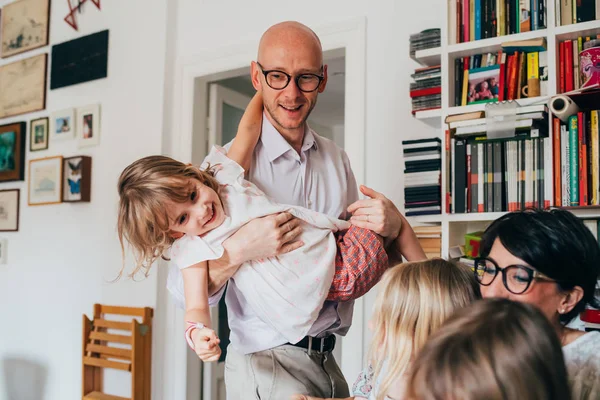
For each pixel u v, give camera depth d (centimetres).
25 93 383
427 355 68
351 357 253
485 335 67
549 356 66
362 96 258
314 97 153
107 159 340
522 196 194
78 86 360
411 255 155
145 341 308
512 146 197
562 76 194
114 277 330
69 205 354
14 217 381
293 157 161
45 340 360
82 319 335
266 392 147
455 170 207
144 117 328
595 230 180
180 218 136
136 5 338
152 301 315
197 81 325
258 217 141
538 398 63
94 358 324
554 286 111
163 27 325
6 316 383
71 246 351
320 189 167
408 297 109
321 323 151
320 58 152
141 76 331
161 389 314
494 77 209
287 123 152
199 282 137
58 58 369
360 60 260
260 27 298
